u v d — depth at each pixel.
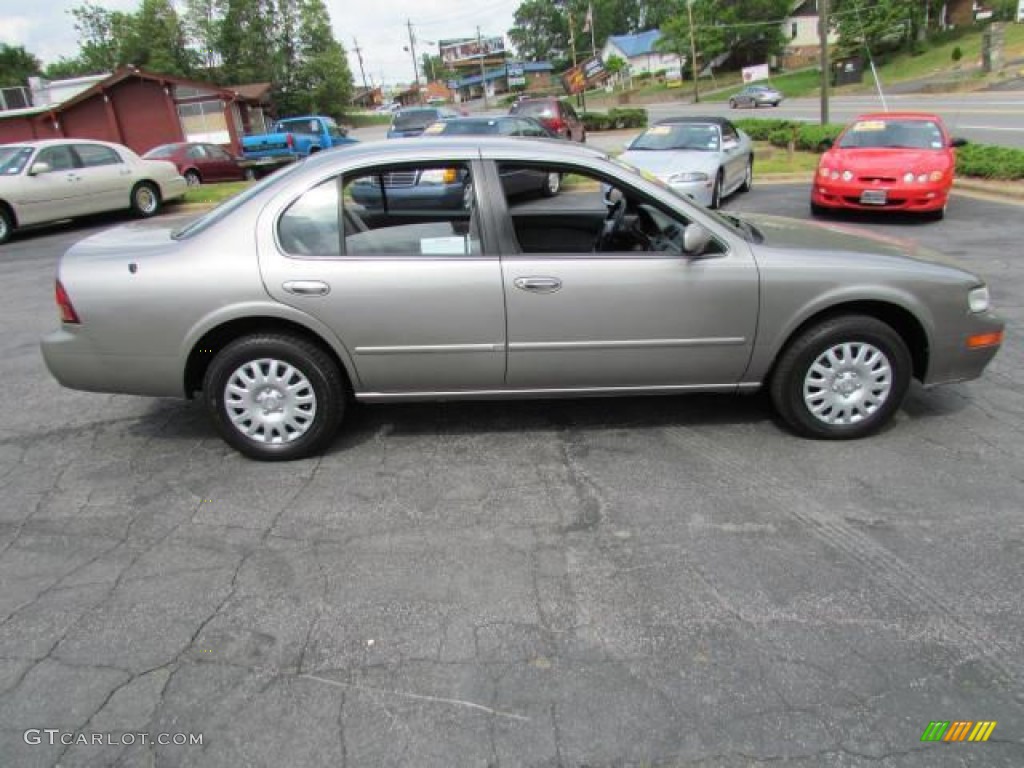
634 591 2.89
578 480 3.74
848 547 3.13
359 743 2.24
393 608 2.83
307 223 3.76
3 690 2.46
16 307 7.73
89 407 4.89
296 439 3.95
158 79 31.94
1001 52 41.03
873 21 53.62
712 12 73.62
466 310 3.76
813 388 4.00
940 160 10.23
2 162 12.77
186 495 3.69
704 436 4.18
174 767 2.17
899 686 2.41
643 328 3.84
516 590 2.92
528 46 125.94
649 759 2.16
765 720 2.29
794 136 19.44
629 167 3.97
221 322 3.74
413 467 3.91
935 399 4.61
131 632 2.73
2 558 3.20
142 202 14.73
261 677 2.50
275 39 61.44
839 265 3.85
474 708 2.36
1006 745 2.19
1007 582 2.89
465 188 3.85
